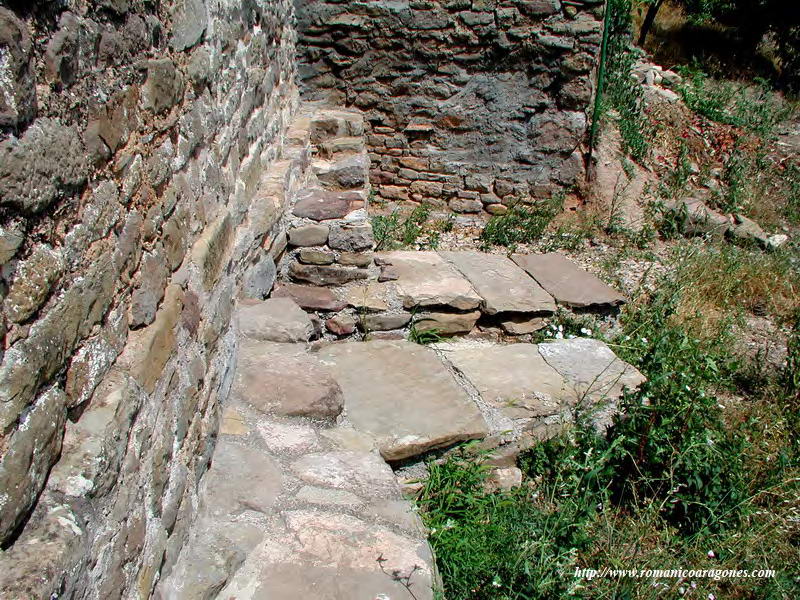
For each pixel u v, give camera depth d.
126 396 1.33
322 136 5.23
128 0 1.51
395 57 5.61
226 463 2.21
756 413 3.65
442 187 5.98
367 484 2.22
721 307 4.92
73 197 1.19
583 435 2.89
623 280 5.00
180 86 1.94
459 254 4.16
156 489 1.53
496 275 3.90
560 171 5.77
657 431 2.82
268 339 2.95
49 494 1.08
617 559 2.52
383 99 5.77
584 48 5.33
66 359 1.15
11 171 0.95
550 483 2.83
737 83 9.75
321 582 1.83
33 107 1.04
